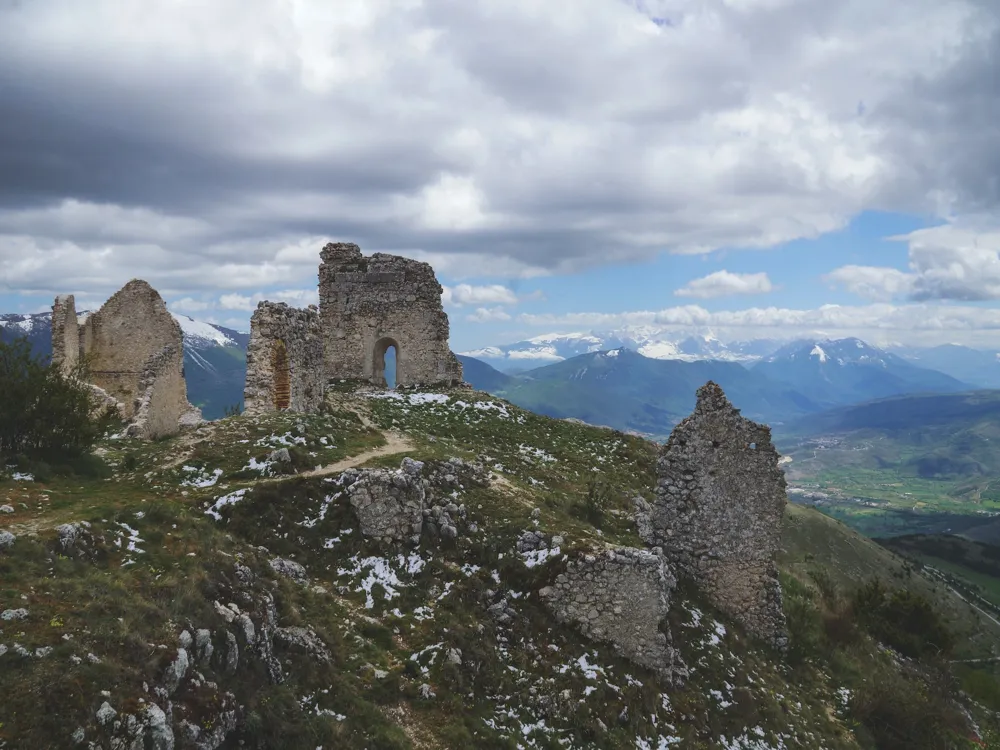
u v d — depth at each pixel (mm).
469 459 31500
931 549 119875
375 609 18922
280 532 20750
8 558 13156
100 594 12719
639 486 38125
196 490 22125
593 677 18562
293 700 13672
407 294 54094
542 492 28672
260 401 33375
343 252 54688
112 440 28719
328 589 19359
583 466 39062
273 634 15266
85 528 15422
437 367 54156
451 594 19891
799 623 28312
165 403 35156
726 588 25766
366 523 21422
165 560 15516
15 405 21469
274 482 22266
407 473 23266
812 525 72688
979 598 79250
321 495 22297
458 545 21984
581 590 20125
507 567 21156
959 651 46250
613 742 17016
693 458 26062
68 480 21312
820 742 21250
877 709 24172
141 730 10289
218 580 15367
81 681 10398
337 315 54344
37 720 9609
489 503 24391
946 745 23422
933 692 27500
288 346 35781
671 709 19203
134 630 11984
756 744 19844
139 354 42531
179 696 11602
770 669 24172
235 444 26172
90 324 42500
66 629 11414
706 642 22859
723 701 20781
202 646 12703
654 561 20391
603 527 27375
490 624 19328
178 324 42938
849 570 64312
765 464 26156
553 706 17375
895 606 36844
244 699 12820
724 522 25906
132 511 17609
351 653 16594
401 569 20688
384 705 15414
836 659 27625
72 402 22672
